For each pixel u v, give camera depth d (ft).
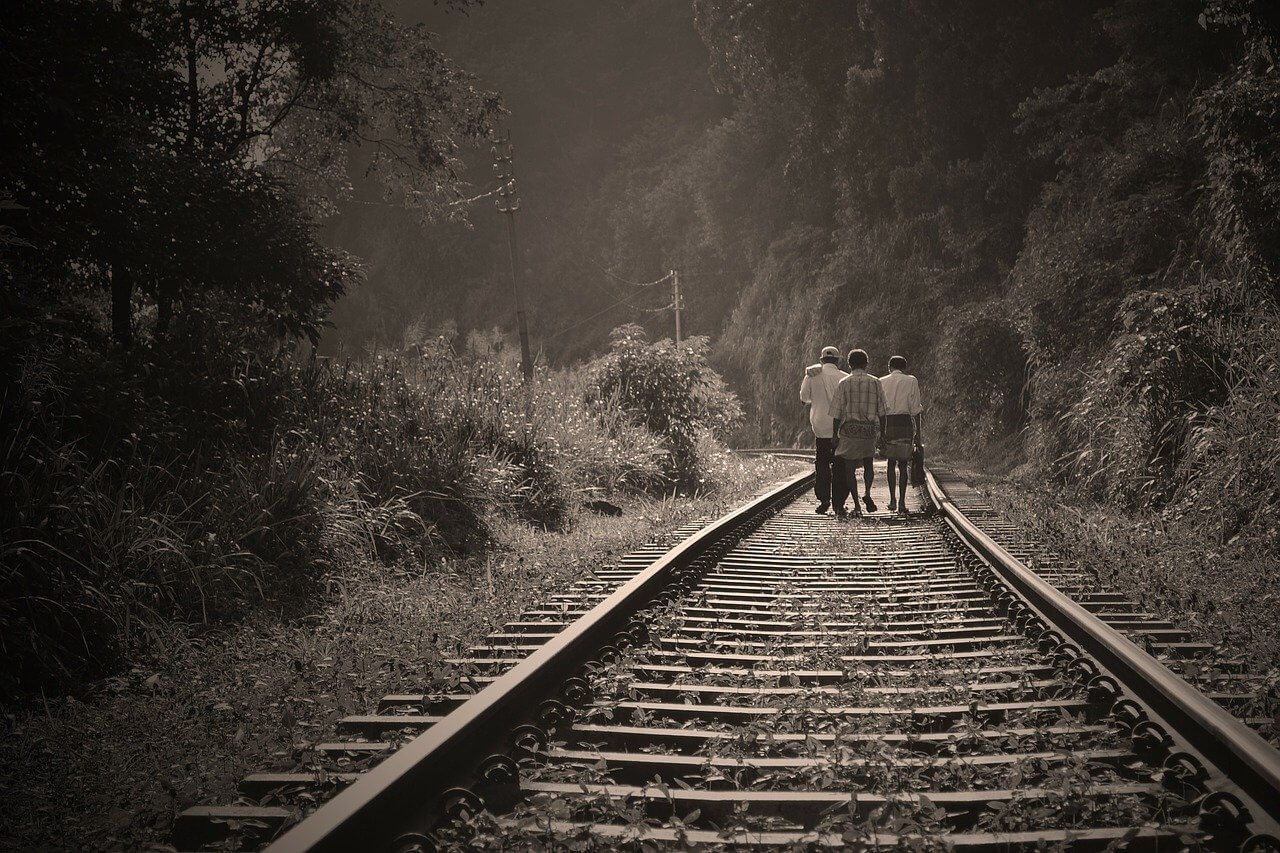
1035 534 30.42
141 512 21.97
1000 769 10.66
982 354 78.74
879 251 138.00
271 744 12.50
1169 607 19.15
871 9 112.27
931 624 18.63
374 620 20.44
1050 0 94.17
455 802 9.60
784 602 21.52
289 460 26.91
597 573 25.21
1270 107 34.47
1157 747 10.94
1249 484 27.14
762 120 186.80
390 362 38.14
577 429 46.44
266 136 51.39
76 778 11.67
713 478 55.26
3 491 19.10
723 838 9.03
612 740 12.32
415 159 55.47
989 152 106.42
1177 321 35.01
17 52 26.91
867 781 10.66
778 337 159.43
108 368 24.95
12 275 23.36
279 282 34.40
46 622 17.20
